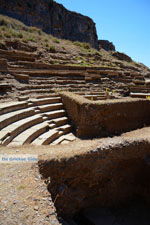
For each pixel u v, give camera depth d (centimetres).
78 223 775
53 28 5000
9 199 488
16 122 1087
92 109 1287
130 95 2144
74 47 3434
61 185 711
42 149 824
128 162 882
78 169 749
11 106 1166
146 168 925
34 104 1373
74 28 5681
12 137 938
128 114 1445
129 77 2717
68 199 725
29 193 527
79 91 1880
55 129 1248
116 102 1379
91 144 880
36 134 1072
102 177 828
